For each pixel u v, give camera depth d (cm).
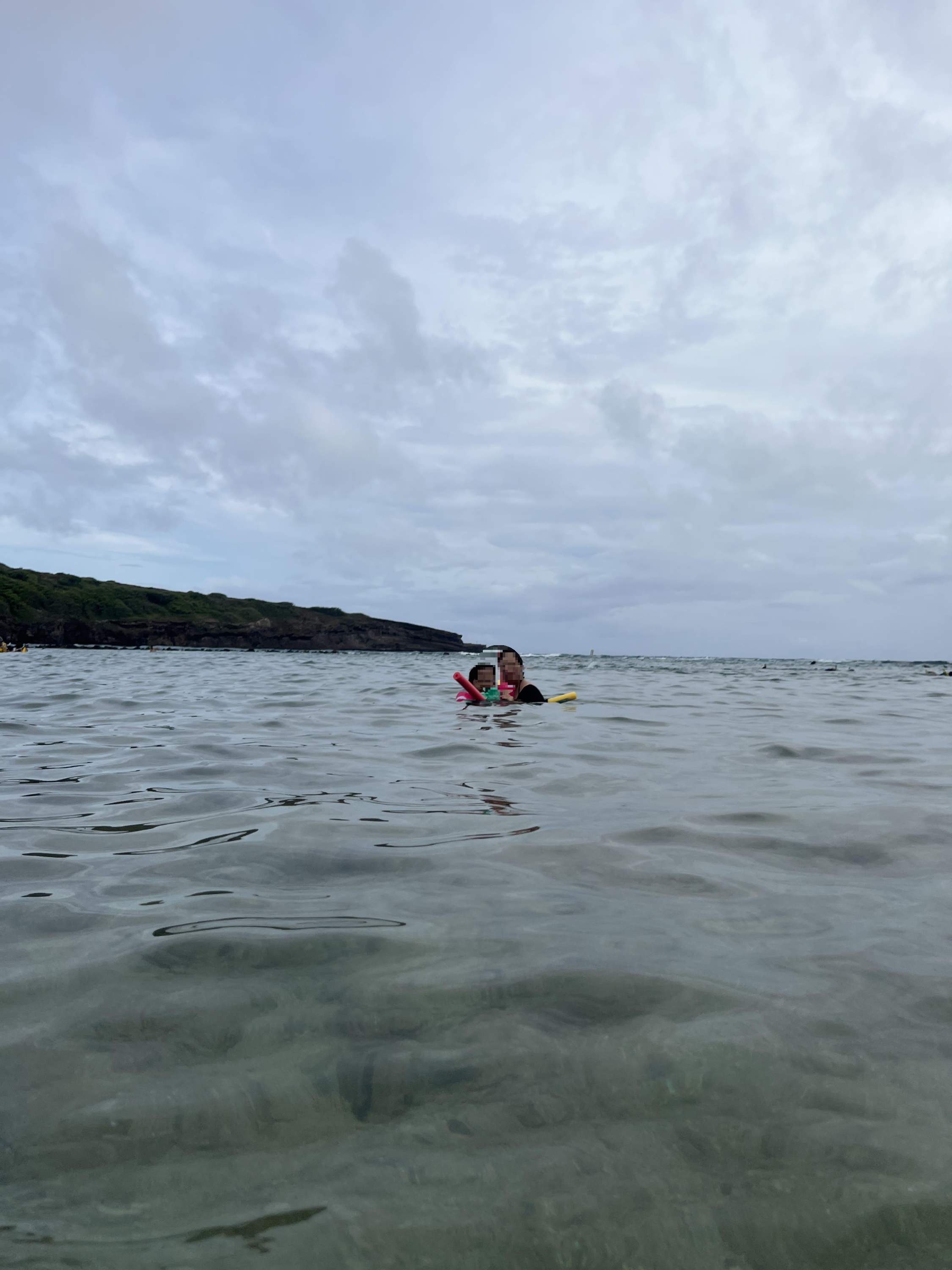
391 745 610
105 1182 112
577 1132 125
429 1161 118
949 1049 150
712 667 4247
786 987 177
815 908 235
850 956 197
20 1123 125
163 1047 150
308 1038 153
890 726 831
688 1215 108
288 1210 108
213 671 2280
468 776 474
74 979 180
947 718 939
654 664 4947
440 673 2177
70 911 228
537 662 4562
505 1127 126
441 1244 102
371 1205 109
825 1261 101
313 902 237
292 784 438
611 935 211
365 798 402
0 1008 165
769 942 206
